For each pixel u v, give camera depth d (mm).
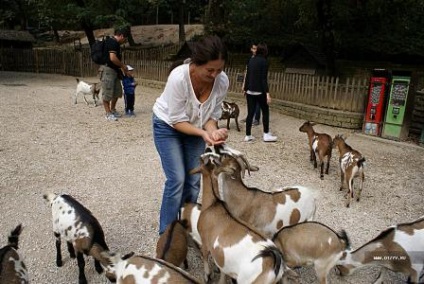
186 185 3809
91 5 23328
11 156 6703
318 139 6367
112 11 23672
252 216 3611
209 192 3150
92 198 5160
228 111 9031
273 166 6727
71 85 17562
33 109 10938
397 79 8664
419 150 8070
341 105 10195
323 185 5934
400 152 7926
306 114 10867
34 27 46969
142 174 6090
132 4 24578
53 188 5434
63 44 41188
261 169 6523
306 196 3752
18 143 7488
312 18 15070
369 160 7312
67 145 7523
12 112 10375
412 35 17062
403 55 16891
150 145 7684
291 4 15891
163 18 46844
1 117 9703
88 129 8836
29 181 5648
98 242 3262
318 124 10484
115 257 2971
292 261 3217
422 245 3205
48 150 7156
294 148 7914
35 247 3975
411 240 3211
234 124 9969
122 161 6684
